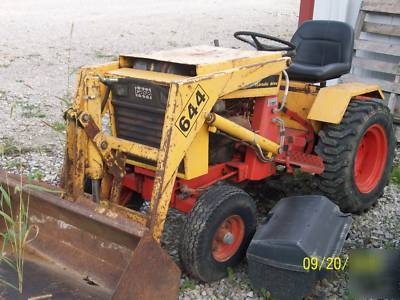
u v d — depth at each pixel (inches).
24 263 130.3
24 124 266.2
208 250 133.7
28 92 328.8
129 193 161.0
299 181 197.8
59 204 125.4
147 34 546.0
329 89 174.9
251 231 144.2
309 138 183.0
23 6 697.6
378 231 171.5
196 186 148.3
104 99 139.6
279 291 132.1
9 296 118.3
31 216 137.7
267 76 150.7
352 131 167.8
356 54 267.0
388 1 248.8
